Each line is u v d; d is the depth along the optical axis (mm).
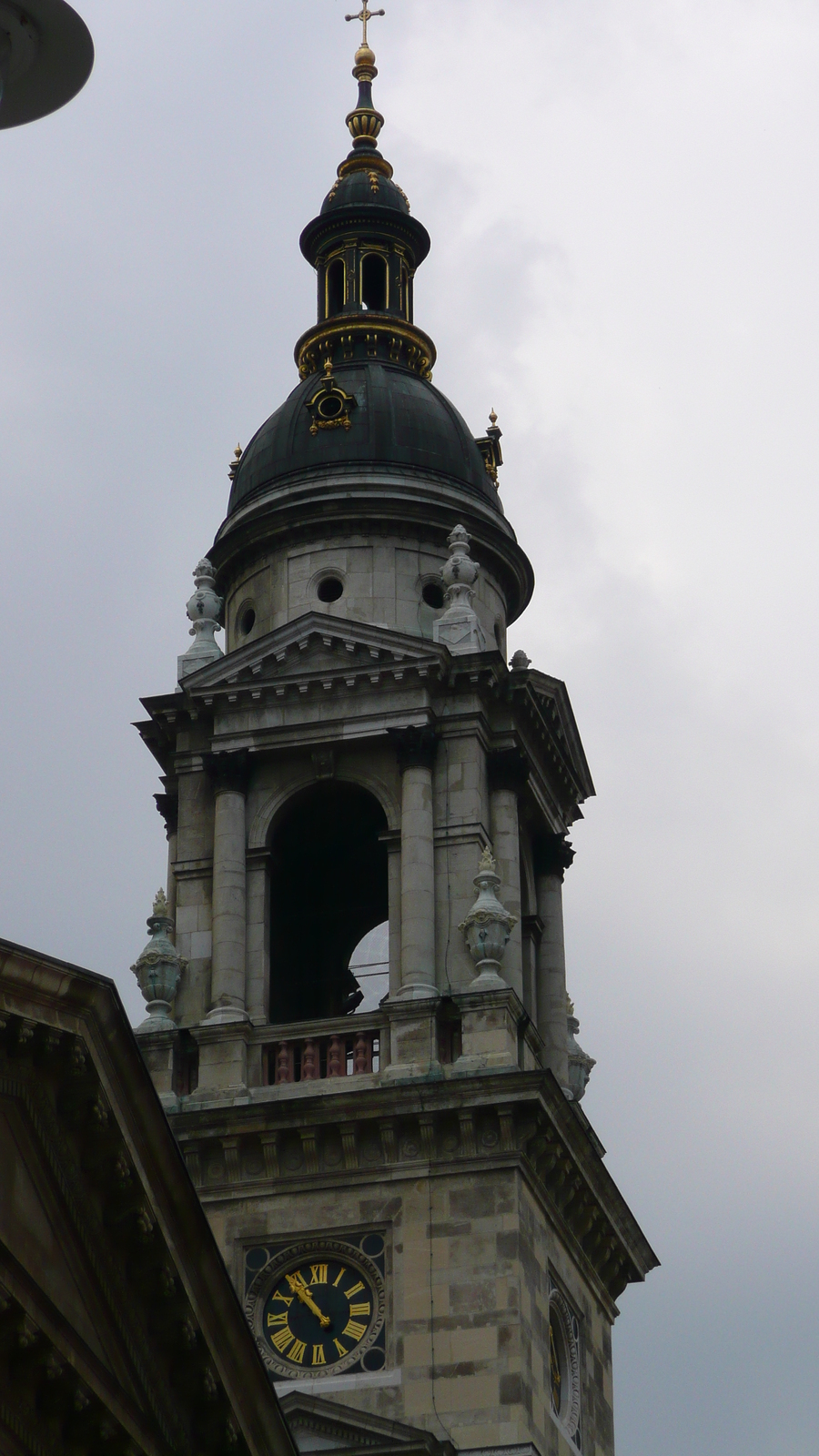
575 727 116375
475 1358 98688
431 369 126125
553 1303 104625
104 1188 73875
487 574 118438
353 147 131875
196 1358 76625
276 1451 81000
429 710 110188
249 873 109812
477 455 121000
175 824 113000
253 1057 106000
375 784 109875
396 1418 98312
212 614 116750
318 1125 102750
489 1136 101688
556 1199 105188
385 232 127688
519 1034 106000
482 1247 100312
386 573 115375
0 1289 67438
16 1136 71375
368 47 134750
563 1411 104188
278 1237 102375
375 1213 101812
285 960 113250
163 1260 75000
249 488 119438
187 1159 103812
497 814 110500
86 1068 72125
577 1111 104375
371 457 117562
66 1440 70688
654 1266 113750
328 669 111375
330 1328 100812
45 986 71250
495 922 105562
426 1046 103625
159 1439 74875
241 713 112000
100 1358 71938
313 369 124375
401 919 106875
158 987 107500
